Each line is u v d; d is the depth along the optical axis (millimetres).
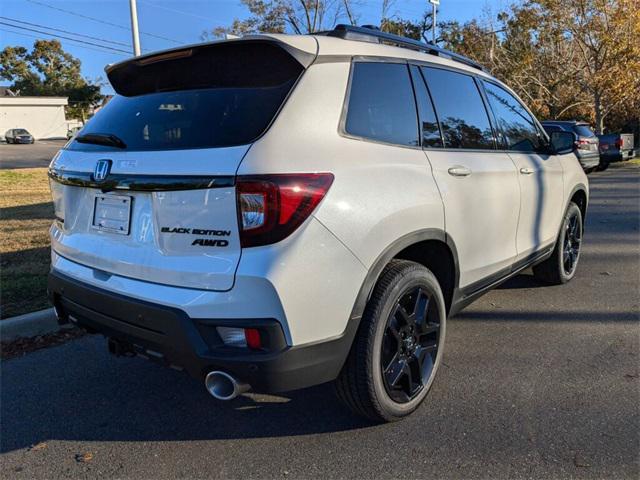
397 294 2666
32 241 6906
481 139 3623
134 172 2477
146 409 3141
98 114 3133
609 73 19734
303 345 2291
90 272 2758
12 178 17484
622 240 7172
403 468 2531
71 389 3383
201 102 2564
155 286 2416
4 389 3383
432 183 2920
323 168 2338
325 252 2303
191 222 2299
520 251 4066
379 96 2832
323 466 2570
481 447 2668
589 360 3596
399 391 2883
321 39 2717
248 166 2182
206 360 2254
